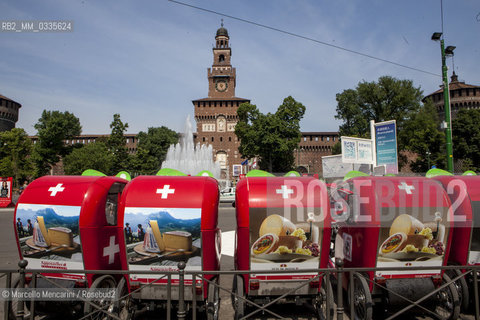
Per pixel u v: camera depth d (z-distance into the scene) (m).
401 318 5.25
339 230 5.98
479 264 5.16
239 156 76.50
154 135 73.94
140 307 5.05
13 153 53.91
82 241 4.87
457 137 43.12
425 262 4.86
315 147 78.06
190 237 4.61
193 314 4.04
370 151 17.08
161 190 4.78
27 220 5.02
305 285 4.71
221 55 80.69
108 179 5.40
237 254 4.92
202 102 78.19
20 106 80.25
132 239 4.70
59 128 55.00
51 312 4.99
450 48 14.13
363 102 48.09
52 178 5.36
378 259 4.83
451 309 4.78
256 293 4.72
